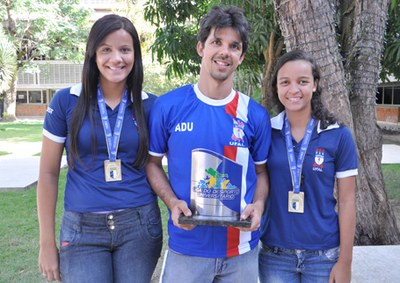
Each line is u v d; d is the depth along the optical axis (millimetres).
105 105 2057
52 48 26812
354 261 3348
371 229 3998
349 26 4180
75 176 2041
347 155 2057
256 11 6246
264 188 2098
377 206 4027
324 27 3488
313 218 2078
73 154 2000
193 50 7434
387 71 7488
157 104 2021
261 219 2072
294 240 2104
